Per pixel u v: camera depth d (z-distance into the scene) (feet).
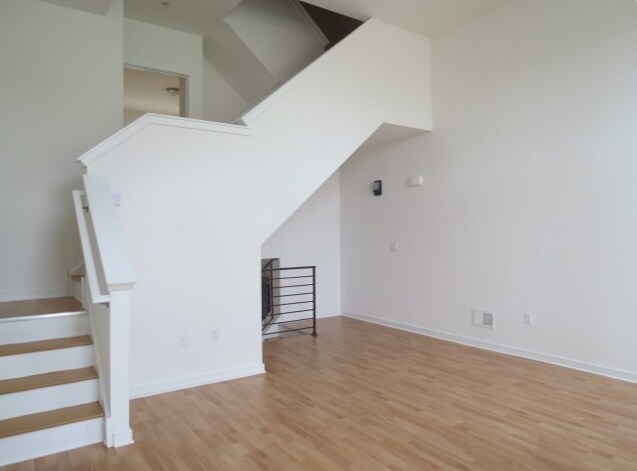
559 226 12.76
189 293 11.60
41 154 12.79
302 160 13.57
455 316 15.78
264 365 13.15
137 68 16.83
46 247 12.85
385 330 17.87
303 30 19.70
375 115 15.28
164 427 9.17
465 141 15.42
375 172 19.13
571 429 8.84
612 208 11.62
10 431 7.71
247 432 8.91
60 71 13.05
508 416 9.50
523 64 13.66
